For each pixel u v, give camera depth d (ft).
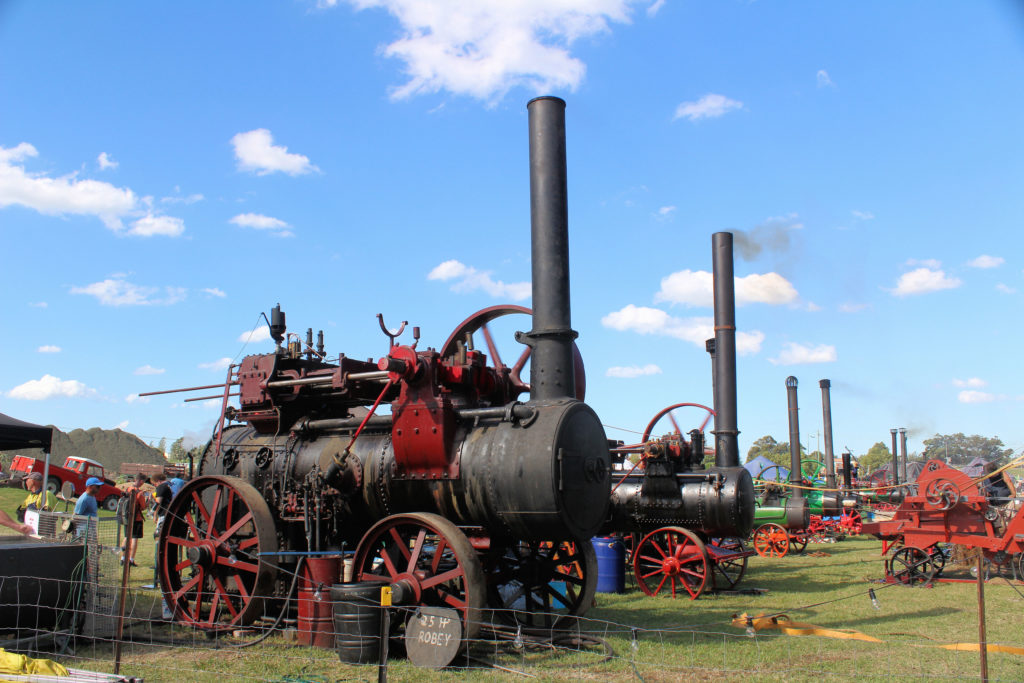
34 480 39.70
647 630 26.53
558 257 26.94
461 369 28.07
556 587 40.42
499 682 21.44
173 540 30.42
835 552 66.33
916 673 22.58
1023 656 24.85
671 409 52.44
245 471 31.96
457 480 26.04
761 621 30.01
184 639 27.37
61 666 18.03
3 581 24.49
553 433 24.57
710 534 43.50
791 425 80.28
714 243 50.19
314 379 30.14
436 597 25.85
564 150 27.94
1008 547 42.96
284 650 25.46
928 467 45.68
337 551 27.84
